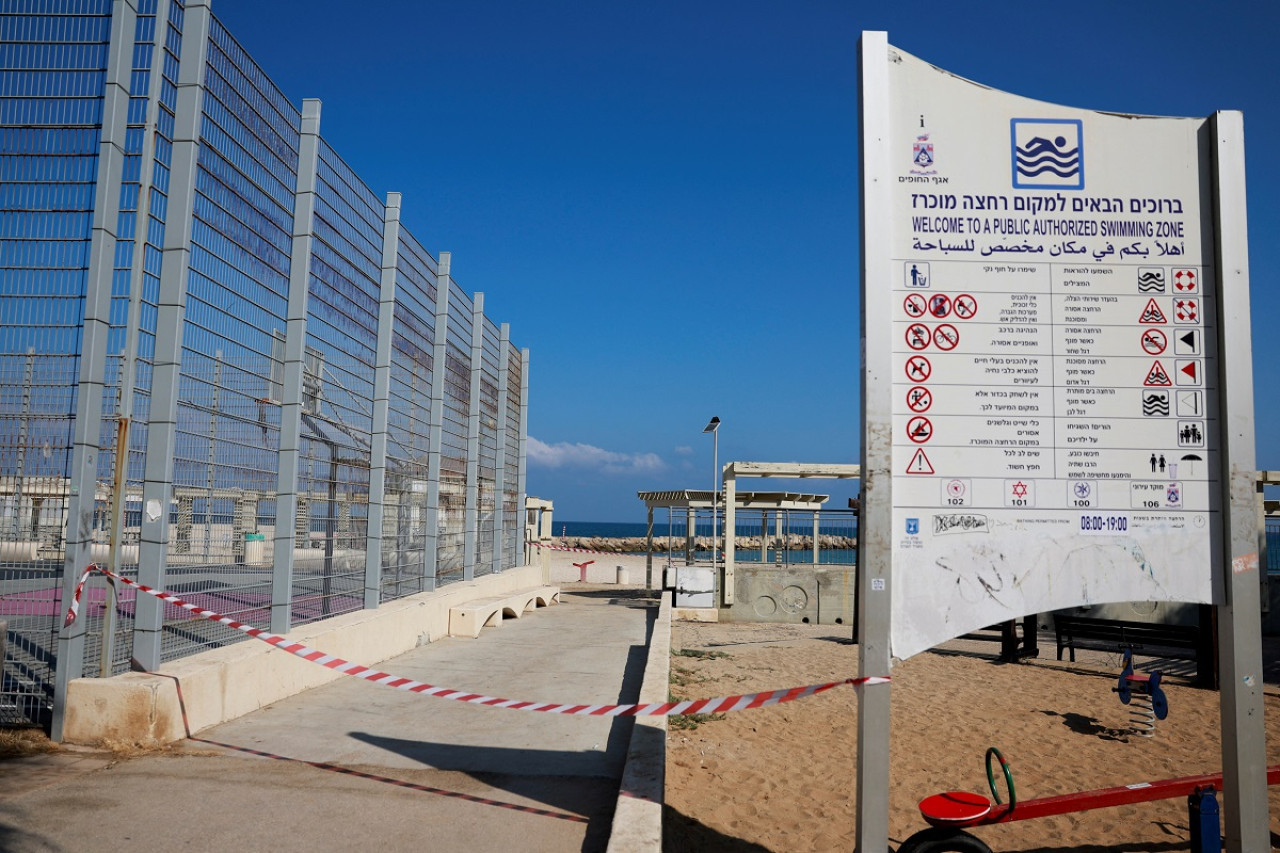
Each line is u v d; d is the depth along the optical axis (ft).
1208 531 14.37
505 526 63.98
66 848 13.80
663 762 18.17
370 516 34.81
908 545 13.82
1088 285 14.49
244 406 24.72
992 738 26.25
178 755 19.04
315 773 18.29
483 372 55.42
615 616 57.16
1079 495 14.19
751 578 60.08
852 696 31.14
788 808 19.04
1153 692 27.27
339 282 30.73
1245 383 14.38
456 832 15.26
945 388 14.14
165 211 21.06
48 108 20.07
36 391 19.67
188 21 21.54
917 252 14.26
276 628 26.58
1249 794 13.84
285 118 26.78
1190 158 14.89
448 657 35.50
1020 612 13.89
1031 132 14.64
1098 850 17.43
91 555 19.79
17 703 20.08
